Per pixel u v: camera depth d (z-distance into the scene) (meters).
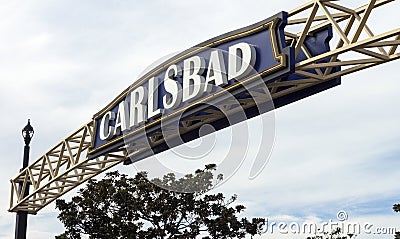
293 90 12.62
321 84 12.34
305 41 12.32
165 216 19.17
